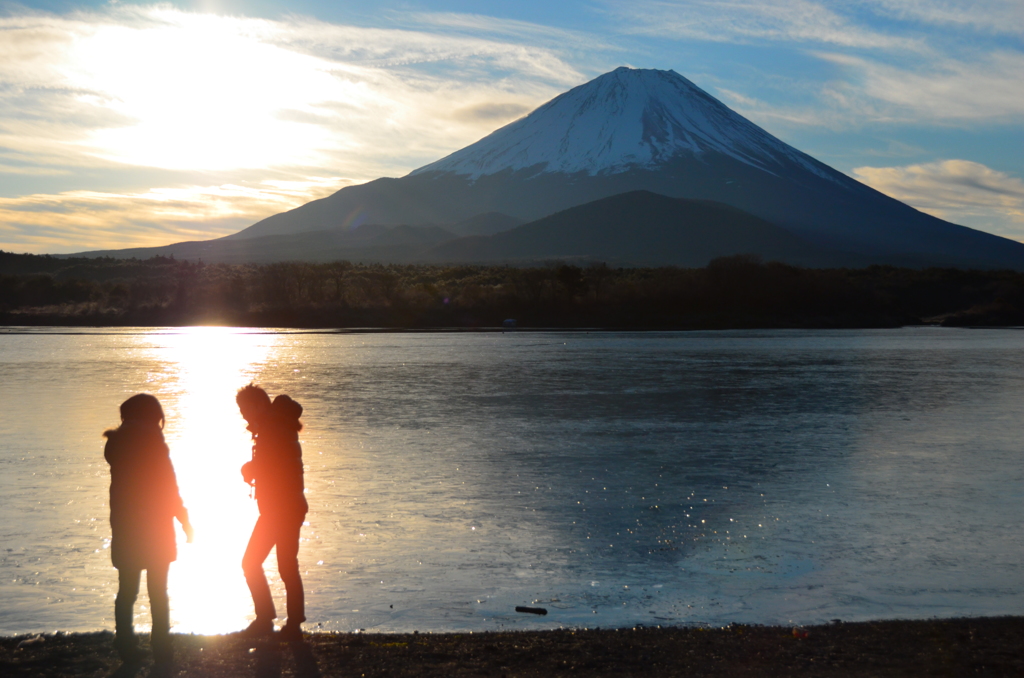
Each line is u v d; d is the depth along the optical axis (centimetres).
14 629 729
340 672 611
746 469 1469
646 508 1184
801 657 651
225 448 1639
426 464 1502
